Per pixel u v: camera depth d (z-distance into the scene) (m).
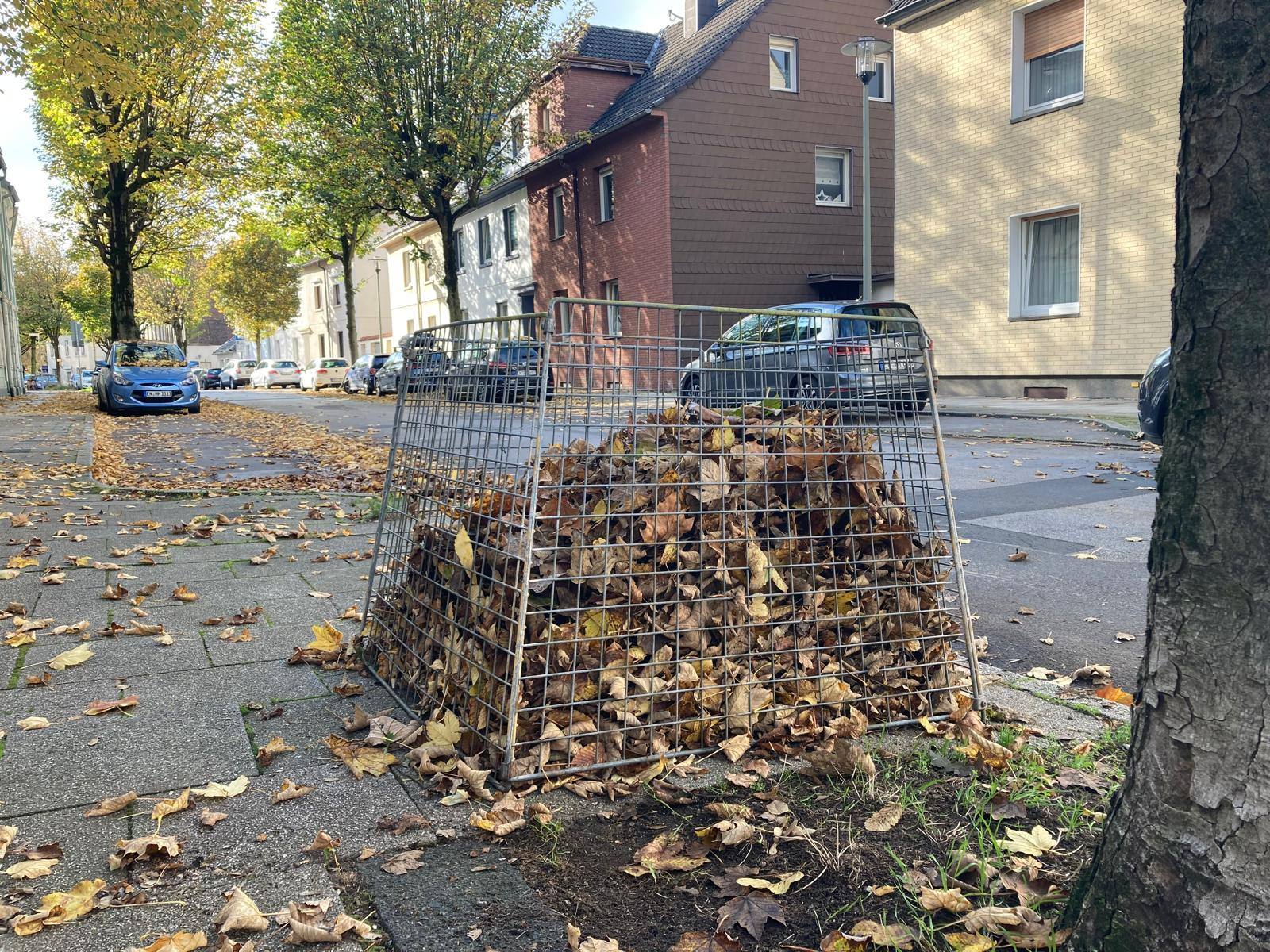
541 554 2.70
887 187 24.92
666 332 2.87
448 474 3.23
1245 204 1.44
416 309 40.25
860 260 24.78
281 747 2.85
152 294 61.78
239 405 23.84
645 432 2.85
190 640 3.99
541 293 29.11
